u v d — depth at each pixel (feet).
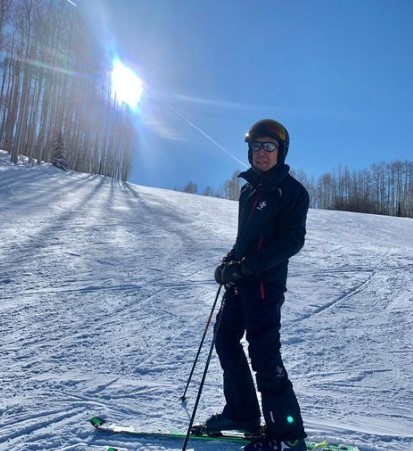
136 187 90.94
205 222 48.60
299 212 7.82
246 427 8.63
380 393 11.20
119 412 9.53
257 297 7.90
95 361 12.41
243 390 8.68
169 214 52.80
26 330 14.78
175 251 31.42
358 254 35.53
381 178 225.97
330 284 24.61
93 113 125.08
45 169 94.02
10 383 10.75
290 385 7.98
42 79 106.01
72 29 114.21
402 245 46.11
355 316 18.52
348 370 12.67
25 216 40.86
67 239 32.83
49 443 8.21
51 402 9.82
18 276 22.22
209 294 20.77
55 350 13.09
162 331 15.37
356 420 9.70
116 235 35.99
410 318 18.35
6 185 61.26
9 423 8.85
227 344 8.70
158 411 9.68
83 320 16.15
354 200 197.98
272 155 8.02
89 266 25.45
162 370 12.01
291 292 22.33
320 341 15.15
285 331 16.12
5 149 107.96
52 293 19.61
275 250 7.57
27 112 101.81
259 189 8.14
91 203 54.49
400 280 26.09
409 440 8.91
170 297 20.01
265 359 7.81
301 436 7.86
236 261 8.18
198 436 8.61
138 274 24.22
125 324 15.96
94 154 126.31
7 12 99.40
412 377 12.29
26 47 100.37
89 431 8.69
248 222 8.13
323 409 10.19
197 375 11.78
